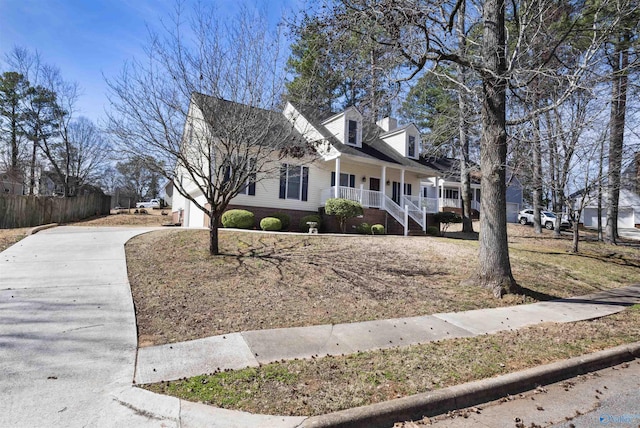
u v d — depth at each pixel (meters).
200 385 3.31
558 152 12.71
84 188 32.00
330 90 13.86
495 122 7.96
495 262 7.84
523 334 5.26
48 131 27.88
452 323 5.73
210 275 7.55
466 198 18.56
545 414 3.20
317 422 2.75
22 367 3.57
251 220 14.49
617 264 13.02
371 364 3.92
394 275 8.58
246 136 8.92
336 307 6.24
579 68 7.89
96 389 3.21
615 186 13.26
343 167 19.09
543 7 8.55
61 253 8.98
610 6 9.06
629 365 4.58
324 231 17.00
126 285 6.64
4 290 6.07
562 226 25.12
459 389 3.38
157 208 41.09
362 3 6.88
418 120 23.23
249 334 4.79
